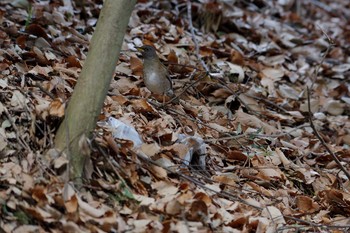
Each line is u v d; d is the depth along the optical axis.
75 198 7.48
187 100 11.96
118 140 8.75
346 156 12.06
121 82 11.37
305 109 13.78
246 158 10.19
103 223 7.47
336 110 14.48
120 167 8.30
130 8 7.86
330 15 23.66
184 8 16.44
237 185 9.52
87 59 7.90
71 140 7.84
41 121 8.38
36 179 7.74
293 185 10.38
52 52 11.84
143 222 7.69
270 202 9.40
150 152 8.90
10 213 7.33
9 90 9.07
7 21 12.51
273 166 10.33
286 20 19.89
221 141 10.63
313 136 12.66
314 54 17.22
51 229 7.29
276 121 12.89
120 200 8.02
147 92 11.40
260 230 8.34
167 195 8.30
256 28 17.17
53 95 9.62
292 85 15.10
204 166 9.58
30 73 10.22
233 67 13.80
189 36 15.11
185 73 12.87
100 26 7.85
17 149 8.17
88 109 7.84
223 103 12.49
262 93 13.90
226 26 16.56
